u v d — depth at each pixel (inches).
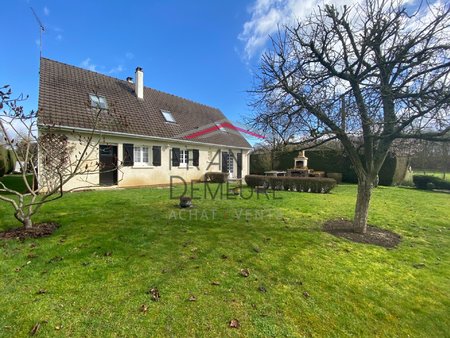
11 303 97.1
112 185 455.5
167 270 129.1
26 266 127.0
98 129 420.2
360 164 210.4
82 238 170.2
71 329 85.1
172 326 89.1
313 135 197.3
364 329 94.9
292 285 121.5
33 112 175.8
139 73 581.9
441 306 112.3
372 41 168.2
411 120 160.7
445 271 145.9
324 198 390.0
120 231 188.2
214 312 97.9
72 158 390.6
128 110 526.9
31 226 186.4
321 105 198.7
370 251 172.6
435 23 152.2
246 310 100.3
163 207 283.7
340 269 141.6
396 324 99.0
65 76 481.4
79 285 111.6
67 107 421.1
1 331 82.9
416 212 312.8
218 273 129.0
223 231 199.3
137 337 83.4
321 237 195.3
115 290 109.0
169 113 624.7
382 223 250.8
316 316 99.7
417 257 165.9
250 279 124.7
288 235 196.2
